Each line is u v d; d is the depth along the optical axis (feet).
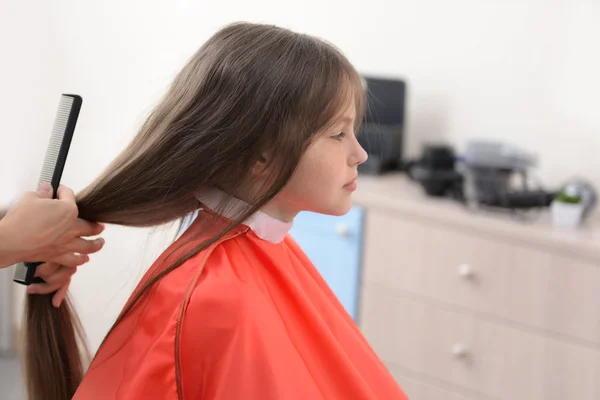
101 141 8.00
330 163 2.49
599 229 5.65
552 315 5.48
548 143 6.43
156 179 2.49
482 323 5.82
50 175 2.63
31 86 7.55
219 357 2.26
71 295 2.96
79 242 2.74
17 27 7.36
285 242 3.00
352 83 2.52
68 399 2.93
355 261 6.35
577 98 6.22
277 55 2.41
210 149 2.41
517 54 6.45
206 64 2.46
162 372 2.26
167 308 2.34
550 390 5.58
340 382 2.62
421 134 7.12
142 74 7.84
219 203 2.53
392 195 6.23
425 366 6.17
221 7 7.79
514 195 5.81
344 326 2.92
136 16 7.80
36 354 2.87
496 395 5.85
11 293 6.50
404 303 6.17
